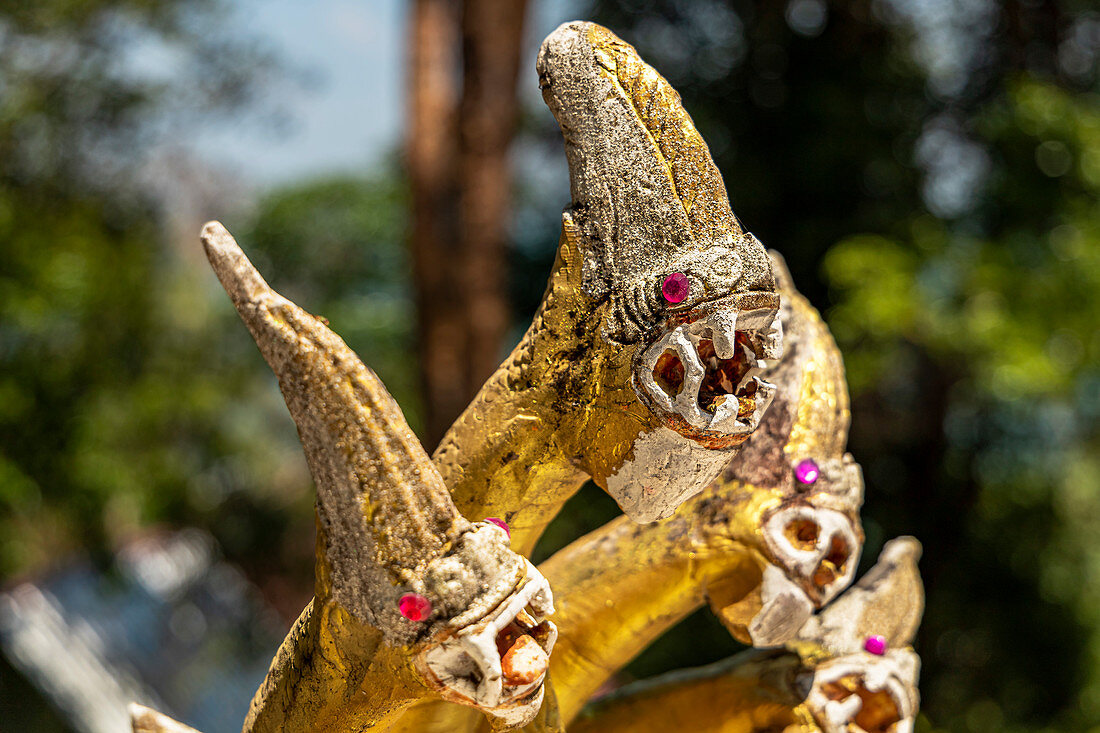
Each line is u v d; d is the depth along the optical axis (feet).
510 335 23.13
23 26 21.29
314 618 4.21
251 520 30.89
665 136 4.33
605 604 5.35
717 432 4.19
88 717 24.61
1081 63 21.21
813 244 20.01
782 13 20.98
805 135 20.45
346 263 37.24
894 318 15.94
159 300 24.67
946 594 20.31
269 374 30.35
